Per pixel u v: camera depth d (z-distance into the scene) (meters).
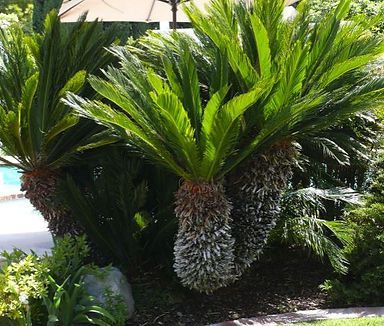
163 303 5.06
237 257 5.03
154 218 5.42
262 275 5.69
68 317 4.31
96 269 4.70
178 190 4.77
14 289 4.06
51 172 5.36
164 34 5.45
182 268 4.66
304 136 5.02
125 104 4.43
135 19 9.05
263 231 5.03
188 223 4.58
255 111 4.70
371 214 5.12
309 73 4.92
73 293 4.33
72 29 5.68
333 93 4.70
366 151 5.77
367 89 4.70
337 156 5.31
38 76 5.08
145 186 5.29
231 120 4.14
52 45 5.32
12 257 4.62
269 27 5.11
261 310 4.98
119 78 4.74
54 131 4.93
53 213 5.38
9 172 12.84
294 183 6.32
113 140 5.02
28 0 20.05
